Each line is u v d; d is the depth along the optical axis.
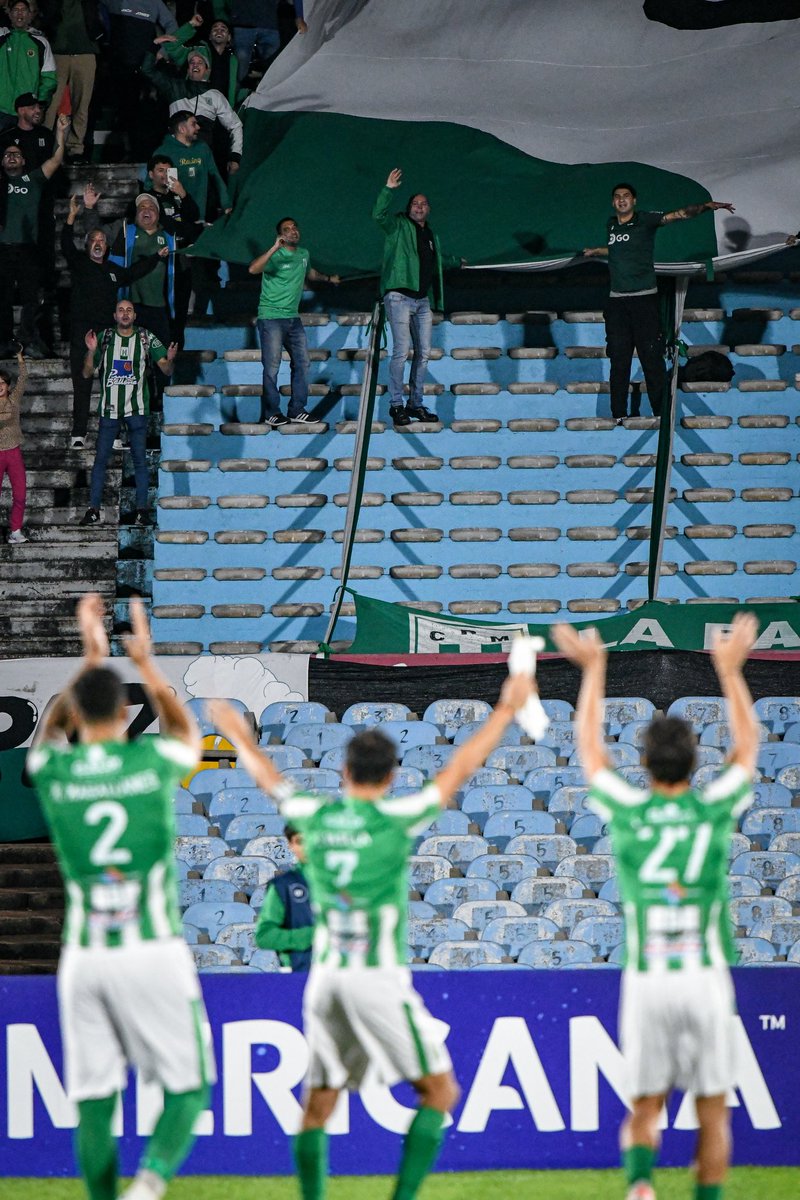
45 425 53.03
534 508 49.28
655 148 55.16
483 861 34.75
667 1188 22.81
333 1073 19.14
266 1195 22.70
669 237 52.03
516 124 56.25
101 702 18.64
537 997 24.34
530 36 58.09
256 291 55.53
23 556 49.25
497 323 53.88
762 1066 24.22
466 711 40.72
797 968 24.38
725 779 19.14
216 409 51.72
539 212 53.56
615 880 34.66
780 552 48.88
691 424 50.56
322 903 19.12
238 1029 24.09
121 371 48.00
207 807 38.31
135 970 17.97
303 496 48.97
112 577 48.88
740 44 57.12
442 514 49.31
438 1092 19.20
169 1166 17.72
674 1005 18.44
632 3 58.22
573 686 41.53
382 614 43.44
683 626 43.00
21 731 41.25
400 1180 18.94
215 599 47.69
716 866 18.84
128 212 53.72
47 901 37.72
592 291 55.62
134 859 18.12
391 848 18.95
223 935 32.97
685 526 49.16
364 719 40.75
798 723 40.41
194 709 40.81
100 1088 18.14
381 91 57.16
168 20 59.84
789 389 51.69
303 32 57.88
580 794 37.34
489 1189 22.89
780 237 52.28
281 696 41.62
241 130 58.00
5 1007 24.02
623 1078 24.20
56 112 58.91
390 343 53.47
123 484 49.72
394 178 48.59
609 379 52.31
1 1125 23.86
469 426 50.44
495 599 48.06
